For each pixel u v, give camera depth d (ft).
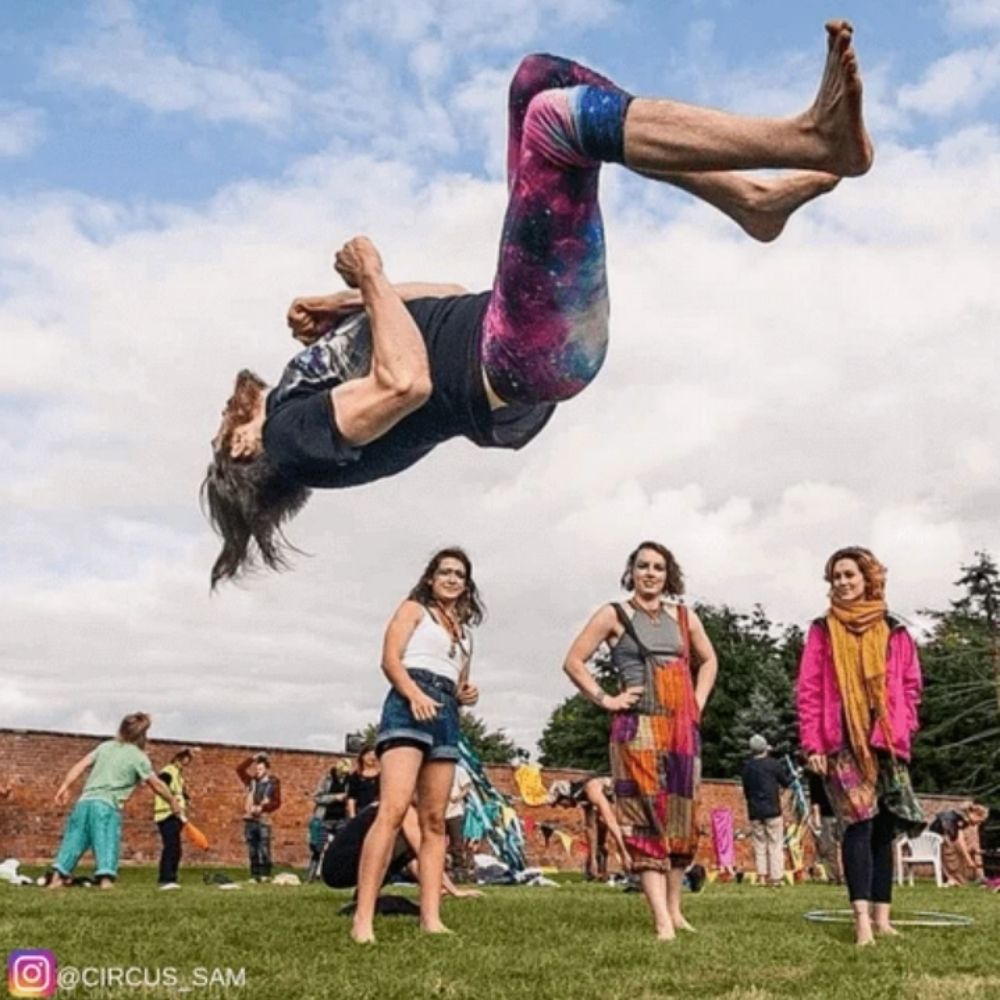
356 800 38.58
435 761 18.45
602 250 11.84
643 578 19.42
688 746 18.92
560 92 11.16
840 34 9.43
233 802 71.10
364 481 12.96
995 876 63.26
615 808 18.97
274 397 12.89
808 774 19.15
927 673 133.49
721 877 60.64
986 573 159.22
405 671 17.93
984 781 126.72
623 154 10.82
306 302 13.00
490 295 12.27
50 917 20.45
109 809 35.63
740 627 186.91
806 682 18.54
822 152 10.08
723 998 12.04
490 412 12.53
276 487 12.96
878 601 18.54
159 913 21.62
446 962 14.33
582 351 12.23
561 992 12.15
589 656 19.19
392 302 12.03
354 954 15.06
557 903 26.17
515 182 11.60
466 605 19.02
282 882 42.01
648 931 19.06
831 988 12.77
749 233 12.02
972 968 14.71
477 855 45.91
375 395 11.98
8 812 65.16
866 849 17.93
